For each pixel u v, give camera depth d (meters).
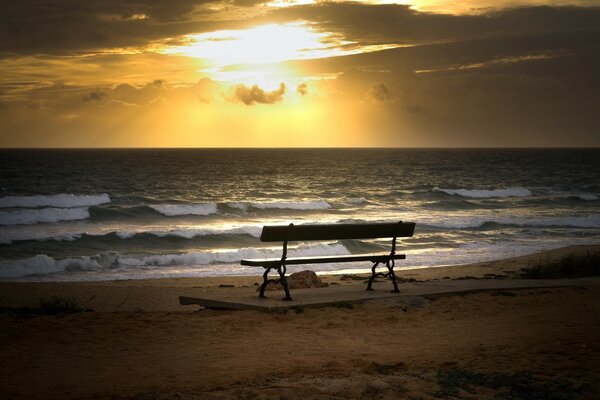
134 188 63.44
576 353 6.95
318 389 5.35
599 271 14.48
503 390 5.59
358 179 79.44
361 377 5.83
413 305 10.18
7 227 33.00
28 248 26.44
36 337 8.03
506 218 37.56
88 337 8.01
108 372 6.29
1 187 63.62
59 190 60.66
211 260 24.45
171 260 23.84
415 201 51.22
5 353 7.17
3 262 21.95
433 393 5.41
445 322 9.01
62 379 6.03
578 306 10.24
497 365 6.52
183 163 125.56
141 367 6.48
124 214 37.97
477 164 126.50
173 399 5.13
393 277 11.16
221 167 109.81
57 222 35.62
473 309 9.97
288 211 43.12
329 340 7.79
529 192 58.66
